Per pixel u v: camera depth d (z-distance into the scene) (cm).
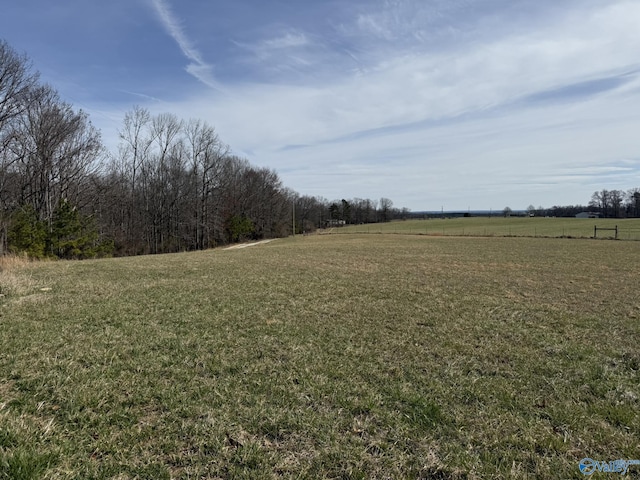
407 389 344
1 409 280
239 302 728
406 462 237
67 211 2272
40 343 443
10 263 1299
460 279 1093
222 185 4494
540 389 349
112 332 501
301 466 230
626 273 1225
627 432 274
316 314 643
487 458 242
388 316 637
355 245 2883
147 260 1623
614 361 428
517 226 5891
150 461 230
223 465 229
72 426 266
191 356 421
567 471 229
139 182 3566
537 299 800
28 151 2275
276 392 334
